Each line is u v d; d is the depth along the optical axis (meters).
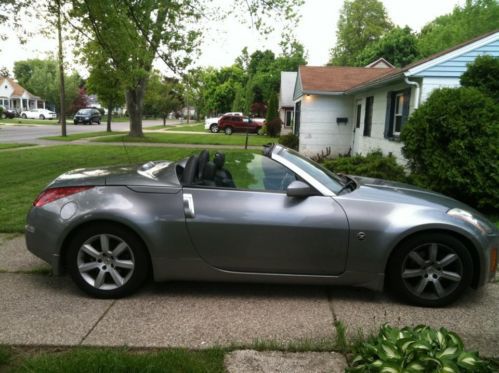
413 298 3.77
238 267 3.80
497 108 7.50
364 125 15.46
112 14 10.11
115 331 3.21
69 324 3.30
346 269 3.77
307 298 3.91
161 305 3.69
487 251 3.76
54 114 65.12
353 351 2.95
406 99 11.24
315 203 3.76
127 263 3.78
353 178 4.81
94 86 27.67
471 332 3.33
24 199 7.68
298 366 2.79
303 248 3.73
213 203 3.76
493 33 9.99
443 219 3.72
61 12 11.02
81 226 3.77
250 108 54.25
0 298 3.77
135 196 3.79
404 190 4.27
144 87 25.66
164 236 3.73
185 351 2.93
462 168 7.33
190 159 4.11
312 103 18.12
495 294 4.10
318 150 18.52
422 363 2.26
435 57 10.15
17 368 2.69
